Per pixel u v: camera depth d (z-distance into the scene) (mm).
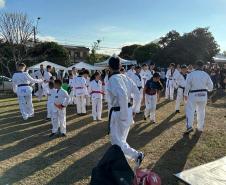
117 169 2428
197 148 4047
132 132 4906
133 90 3199
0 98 11156
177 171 3273
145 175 2582
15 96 11906
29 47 20781
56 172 3301
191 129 4703
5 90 14914
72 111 7113
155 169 3326
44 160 3678
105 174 2406
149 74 8148
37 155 3865
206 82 4719
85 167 3439
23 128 5379
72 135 4824
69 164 3535
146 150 3980
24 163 3580
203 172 3113
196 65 4758
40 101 9336
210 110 7109
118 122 3020
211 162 3385
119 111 2996
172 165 3447
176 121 5754
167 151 3936
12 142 4469
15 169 3396
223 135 4691
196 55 19844
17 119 6227
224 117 6191
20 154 3916
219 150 3959
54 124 4777
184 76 6586
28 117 6348
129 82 3141
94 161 3631
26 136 4809
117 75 2996
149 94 5605
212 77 12164
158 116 6250
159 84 5602
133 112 3314
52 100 4863
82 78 6680
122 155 2502
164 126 5324
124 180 2379
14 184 3016
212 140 4414
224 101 8805
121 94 2906
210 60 19828
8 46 19406
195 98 4711
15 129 5305
